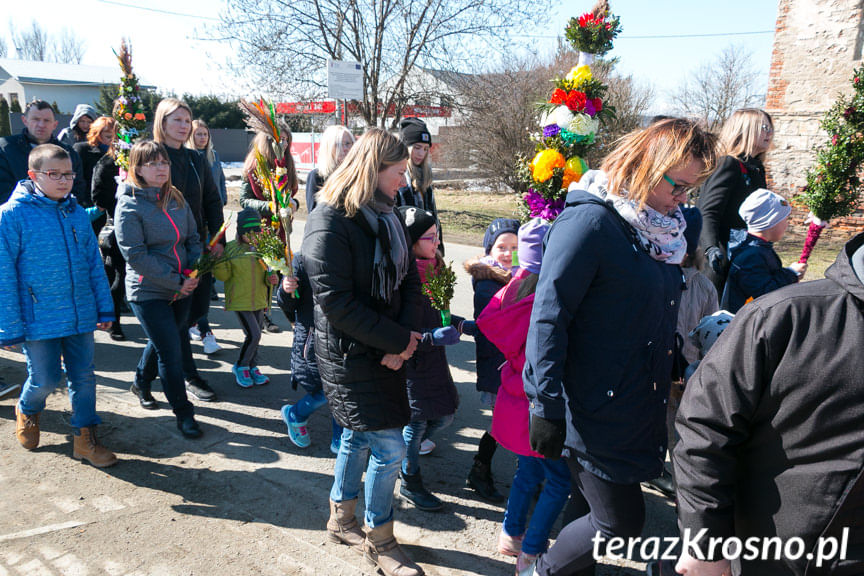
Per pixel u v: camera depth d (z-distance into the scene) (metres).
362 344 2.42
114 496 3.10
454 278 2.74
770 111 11.65
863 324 1.30
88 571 2.52
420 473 3.18
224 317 6.57
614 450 1.93
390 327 2.38
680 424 1.59
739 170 3.39
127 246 3.51
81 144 6.09
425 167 4.41
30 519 2.86
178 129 4.16
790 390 1.37
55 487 3.15
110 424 3.91
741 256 3.08
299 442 3.69
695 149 1.75
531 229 2.54
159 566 2.57
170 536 2.79
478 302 2.97
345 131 3.62
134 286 3.64
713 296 3.03
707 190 3.43
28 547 2.65
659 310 1.91
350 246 2.35
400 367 2.51
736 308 3.09
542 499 2.46
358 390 2.44
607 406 1.91
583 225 1.86
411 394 2.98
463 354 5.62
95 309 3.35
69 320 3.21
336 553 2.72
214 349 5.35
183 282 3.73
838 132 4.06
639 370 1.91
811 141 11.22
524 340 2.51
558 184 2.87
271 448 3.69
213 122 38.62
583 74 2.88
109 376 4.71
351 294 2.36
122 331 5.69
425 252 3.02
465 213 14.88
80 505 3.00
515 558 2.75
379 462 2.51
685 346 3.00
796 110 11.34
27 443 3.50
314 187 3.65
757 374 1.41
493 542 2.88
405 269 2.52
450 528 2.98
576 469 2.05
